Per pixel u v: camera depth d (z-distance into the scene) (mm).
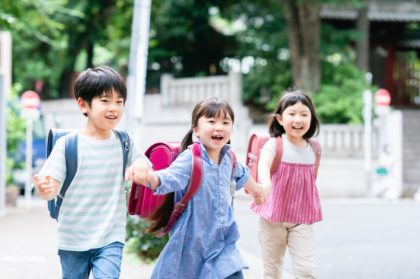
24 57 29000
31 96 15562
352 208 16391
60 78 32062
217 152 4387
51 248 9555
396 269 8125
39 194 3914
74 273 4254
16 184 19031
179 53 30000
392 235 11289
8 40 16875
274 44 26578
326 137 21578
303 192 5355
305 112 5340
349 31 25672
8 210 15281
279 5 25344
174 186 4059
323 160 20875
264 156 5262
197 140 4414
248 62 29641
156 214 4414
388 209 16125
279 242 5477
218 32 29609
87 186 4195
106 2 27188
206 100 4348
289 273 7715
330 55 26172
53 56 29859
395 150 19812
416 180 22844
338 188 20734
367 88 23781
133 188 4512
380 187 20078
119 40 28641
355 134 21516
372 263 8539
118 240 4227
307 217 5348
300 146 5430
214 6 28344
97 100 4184
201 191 4199
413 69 36219
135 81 10961
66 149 4180
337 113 23031
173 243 4160
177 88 24359
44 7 14375
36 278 7309
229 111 4328
